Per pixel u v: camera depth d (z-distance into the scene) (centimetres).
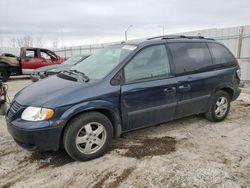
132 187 262
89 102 308
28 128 286
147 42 377
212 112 456
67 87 319
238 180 272
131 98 341
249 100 673
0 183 273
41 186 266
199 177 278
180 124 461
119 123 342
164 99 372
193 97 409
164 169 296
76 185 267
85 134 315
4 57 1202
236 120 489
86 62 416
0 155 340
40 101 299
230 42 1036
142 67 357
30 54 1269
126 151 346
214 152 341
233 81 471
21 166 310
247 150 348
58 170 299
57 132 294
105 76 332
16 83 1168
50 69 862
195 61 416
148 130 430
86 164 313
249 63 970
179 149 352
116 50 389
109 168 301
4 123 475
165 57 382
